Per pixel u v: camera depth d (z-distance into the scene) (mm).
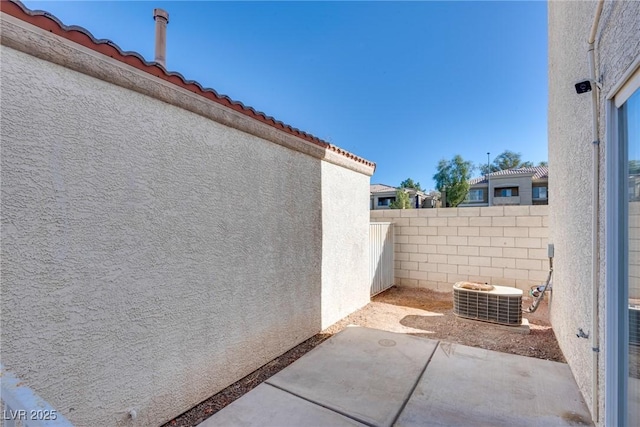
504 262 7031
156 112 2523
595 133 2467
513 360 3723
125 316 2285
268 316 3758
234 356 3264
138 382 2365
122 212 2271
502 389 3049
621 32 1965
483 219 7250
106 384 2164
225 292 3162
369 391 3029
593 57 2490
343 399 2891
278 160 3963
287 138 4016
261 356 3639
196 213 2855
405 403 2820
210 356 2984
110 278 2195
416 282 8016
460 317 5480
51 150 1903
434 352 3973
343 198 5570
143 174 2416
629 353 2016
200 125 2906
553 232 4773
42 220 1860
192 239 2812
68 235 1977
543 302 6418
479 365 3588
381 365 3598
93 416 2086
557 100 4289
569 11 3494
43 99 1874
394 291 7727
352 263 5914
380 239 7434
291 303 4188
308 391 3035
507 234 7008
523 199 30875
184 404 2721
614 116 2191
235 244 3291
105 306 2166
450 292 7590
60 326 1935
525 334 4746
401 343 4277
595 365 2473
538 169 32812
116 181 2238
